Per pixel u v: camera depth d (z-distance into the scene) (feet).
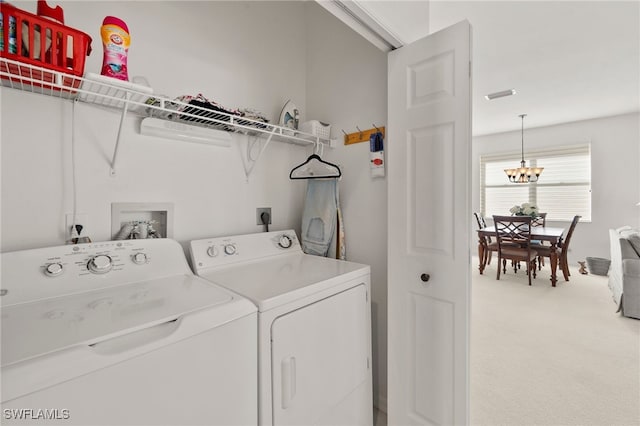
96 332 2.31
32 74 2.92
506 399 5.67
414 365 4.49
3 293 2.81
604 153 15.67
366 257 5.55
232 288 3.56
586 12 6.84
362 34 4.09
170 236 4.49
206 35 4.95
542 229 15.08
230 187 5.26
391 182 4.68
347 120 5.82
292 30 6.39
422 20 4.58
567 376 6.38
